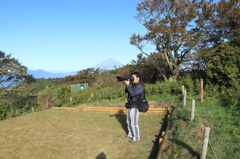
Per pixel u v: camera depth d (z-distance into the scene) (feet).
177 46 49.75
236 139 12.85
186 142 13.61
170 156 12.47
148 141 16.58
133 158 13.73
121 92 43.55
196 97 29.22
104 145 16.15
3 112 34.83
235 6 41.78
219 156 11.23
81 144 16.49
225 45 31.55
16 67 58.54
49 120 24.88
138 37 50.80
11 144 16.89
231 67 28.30
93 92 49.34
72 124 22.82
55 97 46.47
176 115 21.27
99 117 26.22
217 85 29.81
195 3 45.60
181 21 45.24
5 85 56.80
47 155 14.53
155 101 33.19
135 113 16.29
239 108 19.52
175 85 37.50
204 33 48.80
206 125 16.56
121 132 19.35
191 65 53.62
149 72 63.82
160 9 47.37
